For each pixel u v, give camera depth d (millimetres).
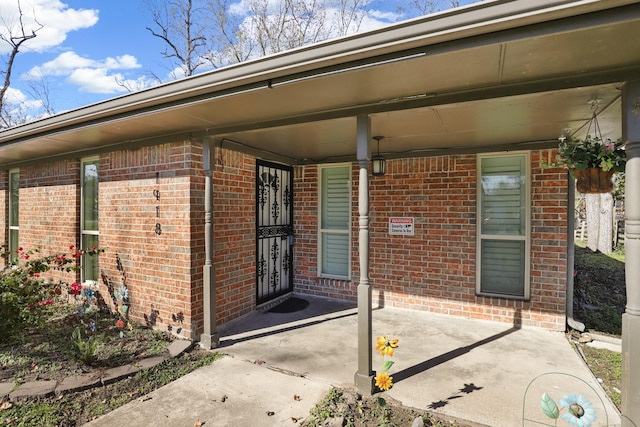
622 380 2191
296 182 6258
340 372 3342
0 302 3930
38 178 6031
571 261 4473
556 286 4438
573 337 4242
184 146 4074
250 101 2891
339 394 2936
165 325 4273
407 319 4871
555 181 4457
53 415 2629
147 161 4395
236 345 4012
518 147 4523
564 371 3332
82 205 5480
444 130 3762
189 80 2781
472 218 4891
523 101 2668
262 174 5453
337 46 2146
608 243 11234
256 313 5191
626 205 2172
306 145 4801
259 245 5371
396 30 1969
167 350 3746
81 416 2633
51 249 5801
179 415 2645
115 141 4543
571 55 1997
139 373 3270
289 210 6176
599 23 1630
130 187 4570
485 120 3336
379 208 5469
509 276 4805
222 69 2594
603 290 6715
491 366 3443
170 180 4199
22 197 6363
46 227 5895
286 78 2465
